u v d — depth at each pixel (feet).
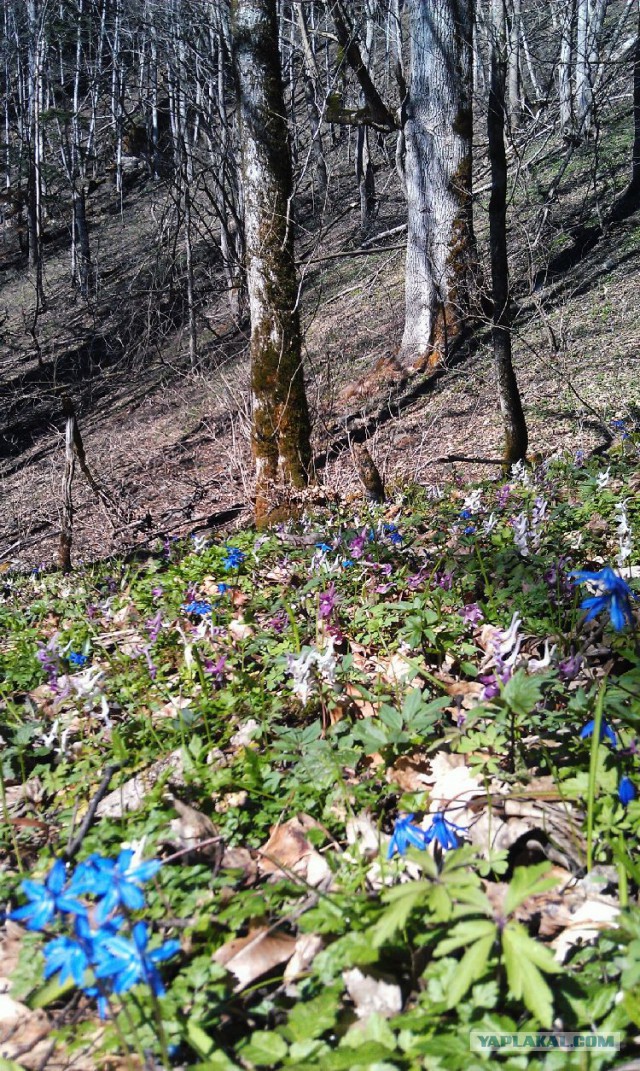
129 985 5.27
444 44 54.60
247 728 12.02
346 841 9.36
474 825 8.84
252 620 16.87
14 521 57.93
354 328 72.02
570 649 11.53
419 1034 6.20
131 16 85.35
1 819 11.49
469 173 57.52
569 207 75.10
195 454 59.11
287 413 33.63
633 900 7.50
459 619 14.06
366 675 13.12
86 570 29.09
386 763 10.34
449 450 47.11
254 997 7.25
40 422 87.10
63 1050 6.90
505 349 33.27
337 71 51.93
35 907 5.26
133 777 11.51
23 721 14.33
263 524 32.40
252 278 33.27
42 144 130.11
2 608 24.31
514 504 24.54
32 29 116.16
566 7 52.75
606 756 8.82
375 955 6.67
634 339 54.44
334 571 16.74
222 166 74.95
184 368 78.43
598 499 22.17
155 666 14.99
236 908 8.05
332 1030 6.63
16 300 129.39
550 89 50.19
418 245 59.77
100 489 43.80
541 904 7.71
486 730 9.98
